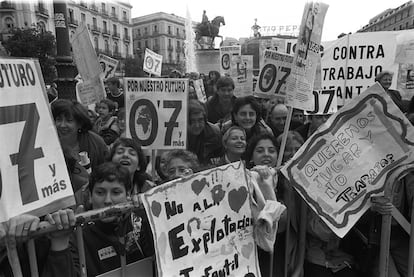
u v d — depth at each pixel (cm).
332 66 611
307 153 214
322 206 212
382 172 216
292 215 230
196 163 272
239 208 207
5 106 140
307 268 238
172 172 266
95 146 350
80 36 593
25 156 146
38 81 153
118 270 186
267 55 422
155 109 311
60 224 153
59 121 320
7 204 139
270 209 201
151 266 200
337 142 217
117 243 192
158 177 336
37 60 153
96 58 592
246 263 208
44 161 152
